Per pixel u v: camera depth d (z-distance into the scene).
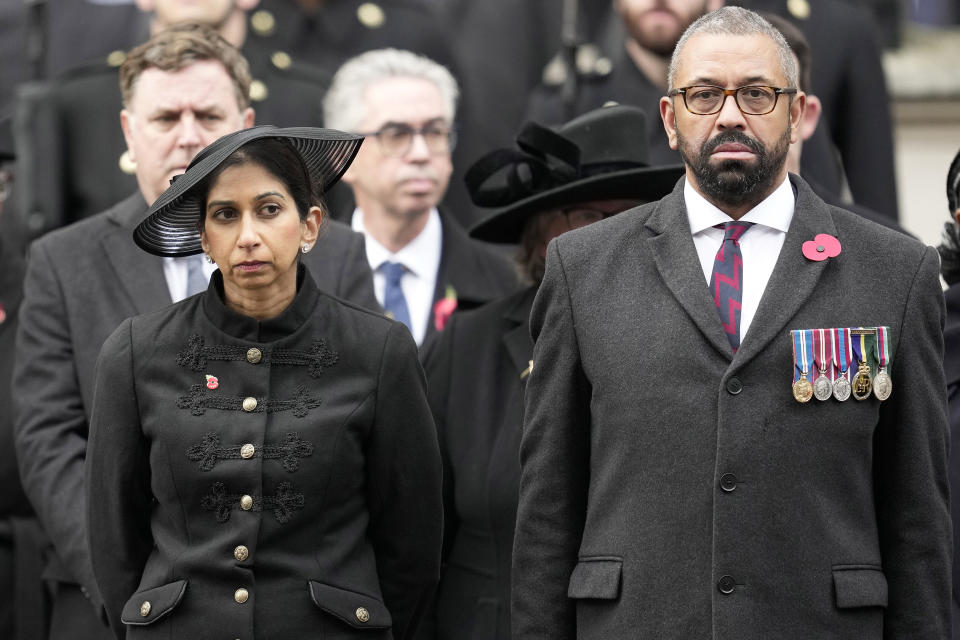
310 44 29.56
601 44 30.89
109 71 26.12
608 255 16.38
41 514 19.41
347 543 16.20
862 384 15.48
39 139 25.52
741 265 16.06
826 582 15.25
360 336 16.47
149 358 16.25
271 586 15.73
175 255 16.89
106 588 16.56
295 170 16.14
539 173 20.56
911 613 15.60
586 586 15.78
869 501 15.65
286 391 16.14
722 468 15.28
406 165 24.02
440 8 32.81
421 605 17.28
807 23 28.39
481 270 24.39
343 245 20.75
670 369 15.62
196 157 16.06
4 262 22.97
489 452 19.64
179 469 15.89
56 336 20.02
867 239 16.06
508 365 20.05
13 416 20.47
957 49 36.56
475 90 31.89
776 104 15.73
